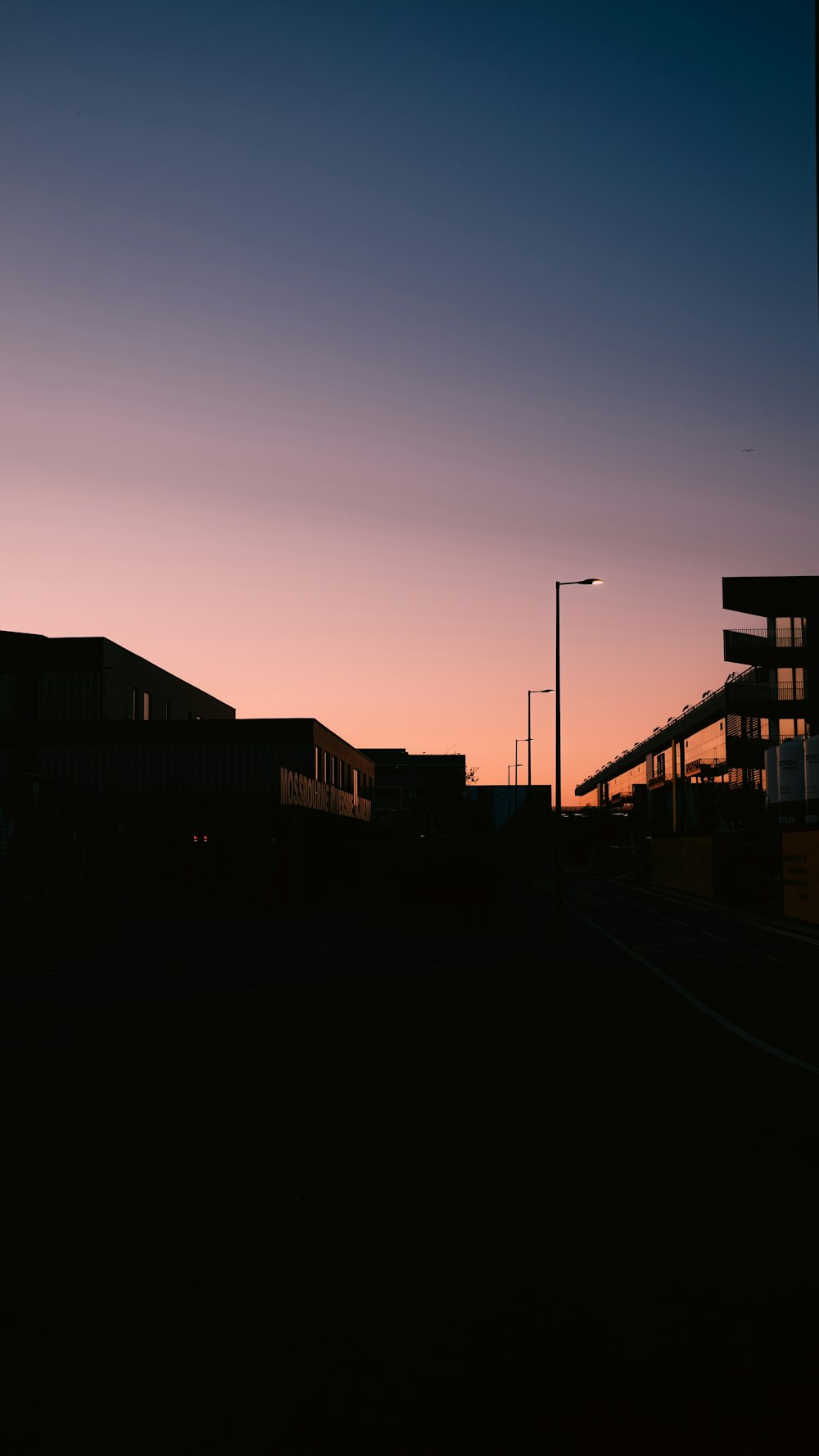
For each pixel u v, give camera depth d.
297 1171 5.75
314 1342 3.65
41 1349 3.61
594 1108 7.27
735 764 56.56
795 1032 10.60
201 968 16.36
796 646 54.44
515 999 13.07
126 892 37.56
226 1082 8.10
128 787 50.34
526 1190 5.41
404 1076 8.32
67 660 53.28
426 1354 3.55
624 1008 12.34
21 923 26.86
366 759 76.25
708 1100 7.50
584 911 33.28
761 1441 3.02
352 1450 2.98
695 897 42.66
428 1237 4.71
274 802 34.06
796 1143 6.34
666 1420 3.13
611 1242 4.64
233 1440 3.04
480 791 94.19
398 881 26.91
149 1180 5.58
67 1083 8.05
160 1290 4.10
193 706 68.06
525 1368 3.45
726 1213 5.05
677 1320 3.82
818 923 26.53
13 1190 5.41
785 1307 3.93
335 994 13.45
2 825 31.75
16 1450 2.98
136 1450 2.99
